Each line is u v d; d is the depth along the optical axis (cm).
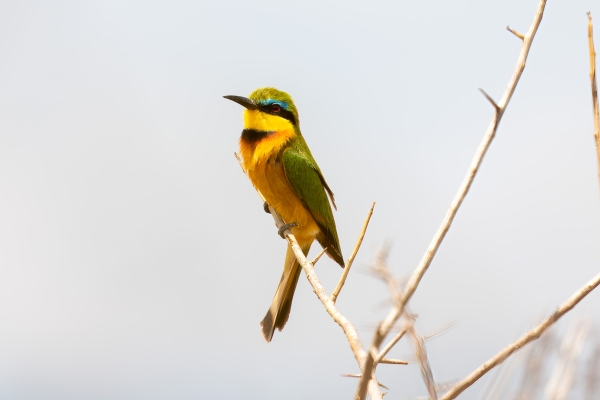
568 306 521
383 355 504
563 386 400
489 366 513
